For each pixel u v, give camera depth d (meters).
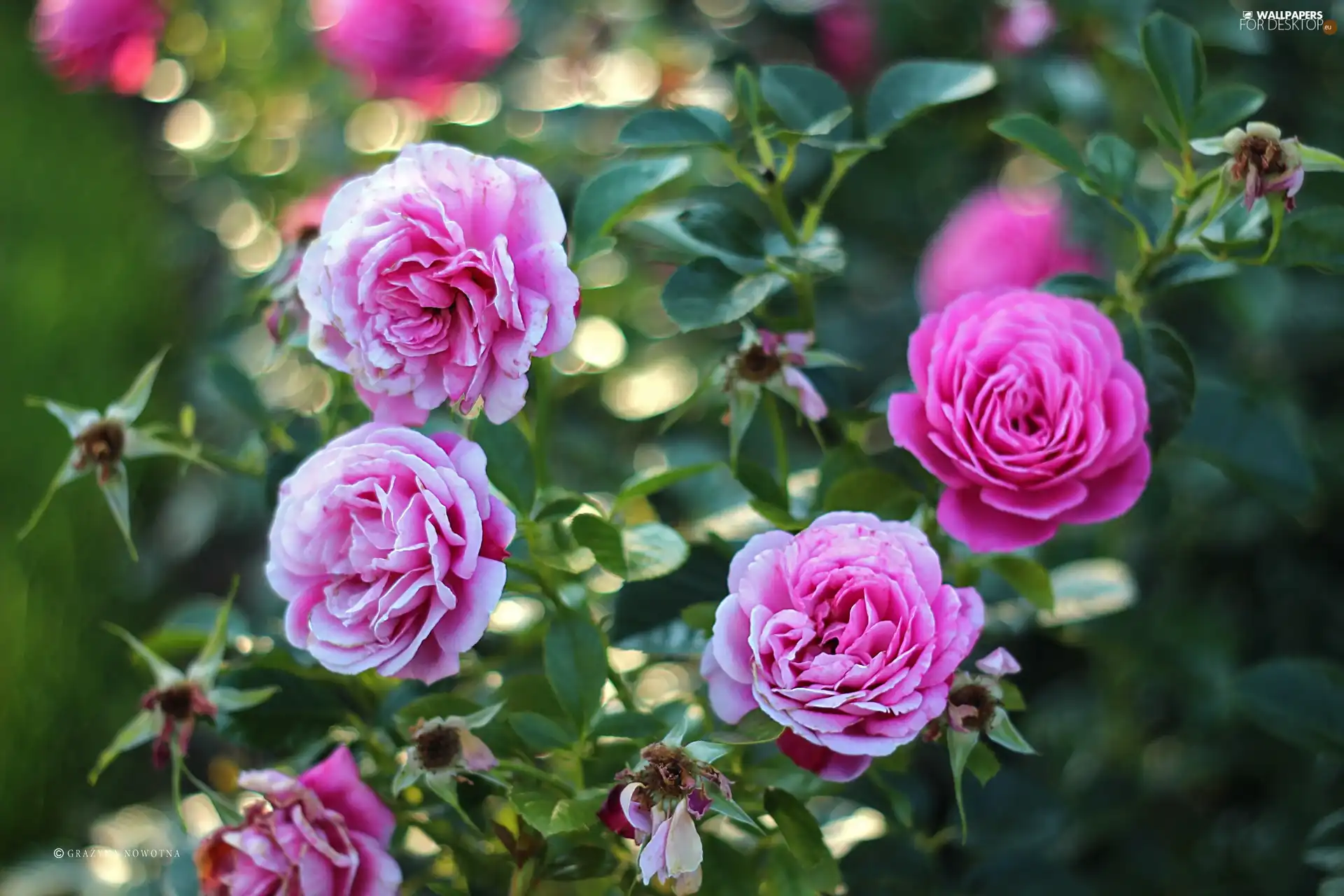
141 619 1.90
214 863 0.80
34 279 2.58
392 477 0.78
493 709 0.80
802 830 0.80
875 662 0.76
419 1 1.19
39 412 2.33
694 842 0.76
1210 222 0.82
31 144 3.12
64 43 1.35
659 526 0.83
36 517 0.85
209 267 2.43
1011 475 0.80
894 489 0.84
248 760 1.13
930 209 1.33
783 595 0.78
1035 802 0.95
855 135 1.04
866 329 1.25
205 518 1.71
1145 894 1.04
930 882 0.90
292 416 0.95
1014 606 0.93
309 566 0.78
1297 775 1.08
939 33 1.21
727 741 0.78
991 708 0.78
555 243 0.78
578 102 1.32
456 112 1.38
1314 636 1.13
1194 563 1.14
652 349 1.22
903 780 0.90
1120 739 1.12
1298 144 0.79
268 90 1.64
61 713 1.79
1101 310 0.88
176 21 1.62
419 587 0.77
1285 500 0.94
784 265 0.85
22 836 1.65
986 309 0.82
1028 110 1.11
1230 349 1.13
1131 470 0.81
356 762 0.87
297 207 0.95
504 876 0.85
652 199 0.93
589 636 0.83
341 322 0.78
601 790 0.81
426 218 0.78
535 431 0.86
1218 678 1.08
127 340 2.46
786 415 1.09
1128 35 1.04
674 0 1.39
